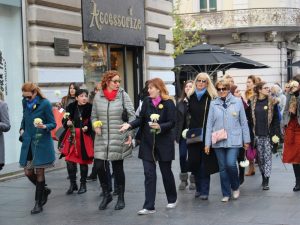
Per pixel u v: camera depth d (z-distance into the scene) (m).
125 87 16.89
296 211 7.89
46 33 12.71
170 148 8.02
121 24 16.03
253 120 9.77
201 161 8.78
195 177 8.96
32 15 12.45
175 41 27.33
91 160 9.64
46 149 8.16
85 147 9.51
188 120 9.12
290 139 9.36
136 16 16.91
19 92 12.47
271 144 9.74
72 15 13.63
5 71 12.11
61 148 9.75
